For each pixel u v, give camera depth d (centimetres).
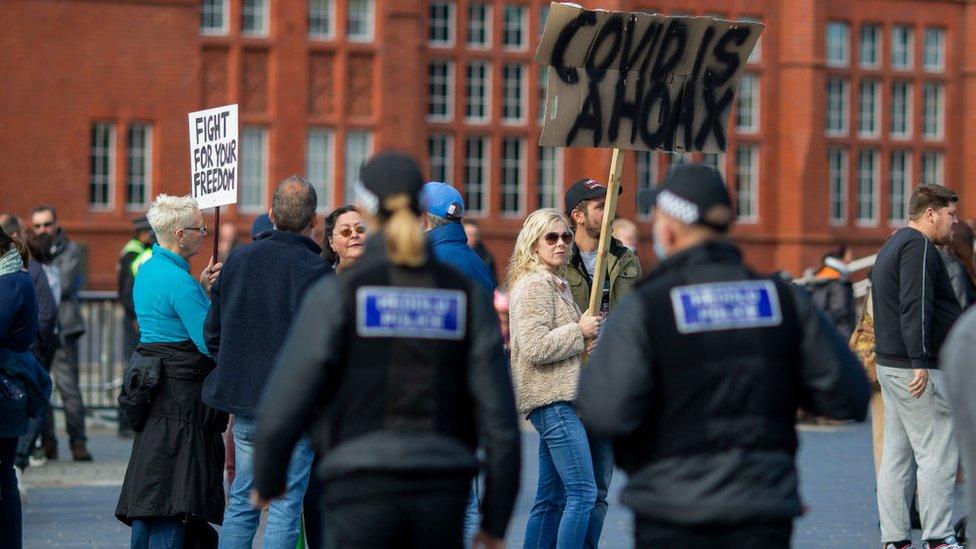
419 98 8838
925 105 10150
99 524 2772
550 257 2064
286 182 1970
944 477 2355
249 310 1931
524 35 9150
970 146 10200
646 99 1984
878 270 2381
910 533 2452
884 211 9994
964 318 1224
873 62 9994
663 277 1278
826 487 3309
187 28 8400
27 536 2644
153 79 8350
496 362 1269
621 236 4194
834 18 9781
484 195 9069
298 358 1247
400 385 1242
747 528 1239
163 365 2017
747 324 1263
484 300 1280
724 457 1241
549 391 2022
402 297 1255
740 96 9625
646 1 9306
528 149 9119
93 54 8269
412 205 1276
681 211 1287
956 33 10175
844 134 9856
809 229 9631
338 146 8694
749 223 9644
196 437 2017
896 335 2362
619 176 1995
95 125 8319
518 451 1266
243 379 1925
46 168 8194
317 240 2491
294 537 1927
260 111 8588
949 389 1222
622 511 2959
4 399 2091
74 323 3641
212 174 2281
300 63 8625
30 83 8175
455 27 8988
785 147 9656
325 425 1262
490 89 9075
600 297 2016
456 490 1247
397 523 1230
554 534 2123
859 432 4494
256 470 1266
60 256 3659
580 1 9181
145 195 8381
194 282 2028
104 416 4372
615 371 1252
